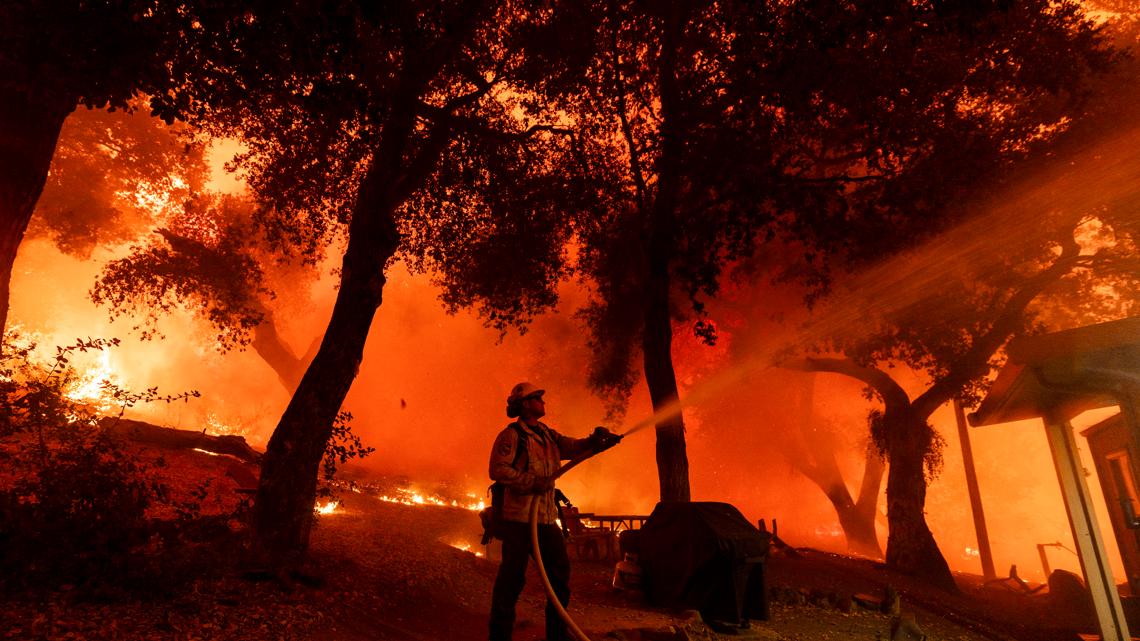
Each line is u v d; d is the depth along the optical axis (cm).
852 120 1045
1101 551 575
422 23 757
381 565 769
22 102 686
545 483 475
